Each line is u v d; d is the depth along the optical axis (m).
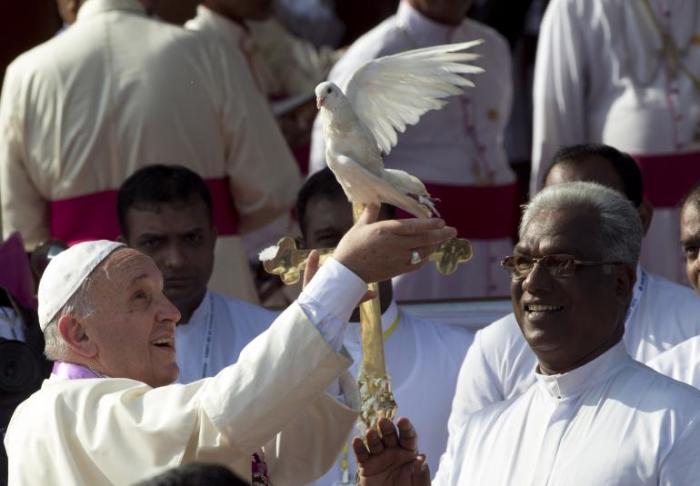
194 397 13.84
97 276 14.81
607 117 25.69
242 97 24.59
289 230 27.02
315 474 14.81
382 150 13.31
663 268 25.41
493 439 15.22
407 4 26.59
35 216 24.61
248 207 24.69
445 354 19.19
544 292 14.58
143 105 24.02
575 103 25.77
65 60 24.27
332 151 12.66
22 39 32.22
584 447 14.24
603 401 14.48
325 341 13.33
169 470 10.39
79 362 14.84
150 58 24.20
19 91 24.42
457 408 17.73
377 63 13.16
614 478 13.89
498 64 26.86
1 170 24.59
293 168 25.22
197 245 20.06
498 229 26.66
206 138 24.30
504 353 17.58
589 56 25.72
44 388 14.80
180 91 24.17
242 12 29.80
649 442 13.91
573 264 14.51
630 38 25.53
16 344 17.56
